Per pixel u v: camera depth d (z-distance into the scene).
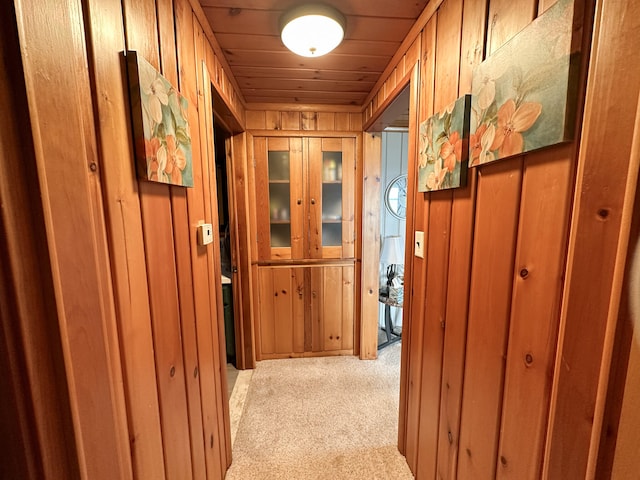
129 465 0.66
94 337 0.53
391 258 2.79
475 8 0.86
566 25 0.54
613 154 0.46
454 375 1.03
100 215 0.57
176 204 0.91
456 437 1.03
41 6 0.42
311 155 2.31
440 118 1.03
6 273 0.40
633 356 0.46
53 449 0.46
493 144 0.77
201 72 1.17
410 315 1.40
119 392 0.63
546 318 0.64
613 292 0.47
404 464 1.48
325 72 1.71
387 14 1.20
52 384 0.45
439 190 1.10
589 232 0.51
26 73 0.40
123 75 0.65
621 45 0.44
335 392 2.07
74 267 0.48
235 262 2.28
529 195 0.68
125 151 0.65
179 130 0.89
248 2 1.12
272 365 2.43
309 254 2.44
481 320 0.87
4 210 0.39
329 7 1.14
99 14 0.57
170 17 0.89
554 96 0.57
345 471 1.44
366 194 2.33
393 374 2.30
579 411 0.55
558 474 0.60
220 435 1.35
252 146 2.26
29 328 0.42
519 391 0.73
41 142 0.42
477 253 0.88
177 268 0.92
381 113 1.83
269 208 2.36
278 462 1.49
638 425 0.46
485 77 0.79
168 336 0.85
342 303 2.53
